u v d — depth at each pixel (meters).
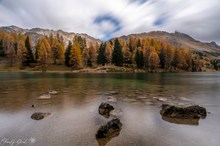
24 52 88.00
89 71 82.69
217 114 13.09
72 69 87.94
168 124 10.65
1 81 36.47
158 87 28.91
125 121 11.15
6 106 14.77
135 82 37.00
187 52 123.56
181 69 115.56
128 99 18.44
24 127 9.84
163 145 7.75
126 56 103.12
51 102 16.55
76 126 10.05
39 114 11.88
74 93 22.06
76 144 7.71
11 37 116.00
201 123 10.94
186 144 7.90
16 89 25.06
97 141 8.04
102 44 98.12
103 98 18.77
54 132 9.12
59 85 30.59
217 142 8.18
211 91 24.59
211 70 146.62
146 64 101.88
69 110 13.69
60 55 95.69
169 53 106.75
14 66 88.00
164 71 103.56
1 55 102.38
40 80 39.44
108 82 36.59
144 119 11.61
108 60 100.31
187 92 23.58
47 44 96.94
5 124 10.35
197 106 12.91
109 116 12.17
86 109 14.06
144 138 8.46
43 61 87.50
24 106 14.81
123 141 8.07
